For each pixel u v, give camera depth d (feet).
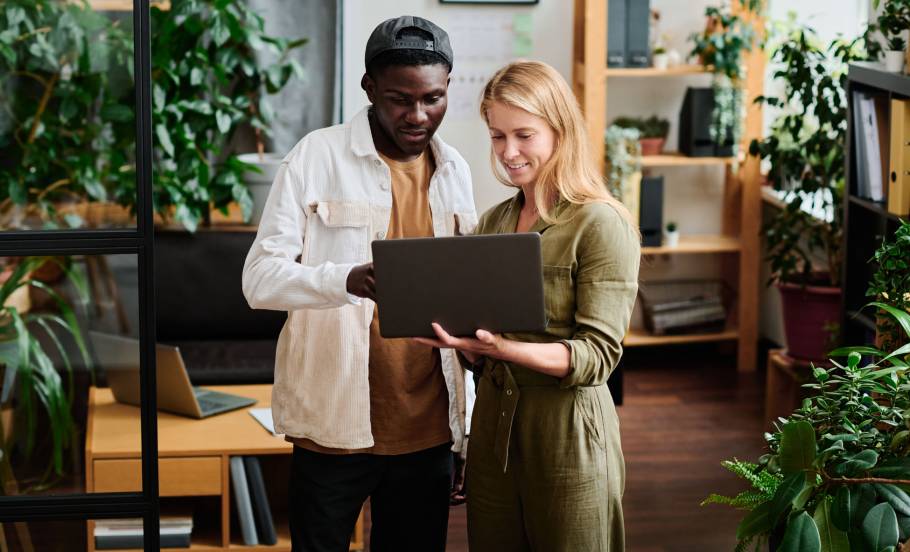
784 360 17.21
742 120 19.63
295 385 9.10
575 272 8.30
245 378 15.40
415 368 9.16
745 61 19.48
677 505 14.65
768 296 21.04
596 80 18.98
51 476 9.02
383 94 8.61
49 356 8.99
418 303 7.89
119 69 11.16
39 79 10.95
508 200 9.00
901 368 8.33
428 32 8.60
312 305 8.52
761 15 19.21
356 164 9.02
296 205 8.97
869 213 13.75
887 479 7.25
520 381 8.46
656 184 19.72
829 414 8.23
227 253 16.85
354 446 8.96
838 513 7.13
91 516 8.91
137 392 8.92
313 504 9.19
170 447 12.12
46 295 9.05
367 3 19.08
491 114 8.35
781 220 17.89
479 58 19.76
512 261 7.82
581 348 8.08
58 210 10.94
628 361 20.92
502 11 19.65
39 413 9.07
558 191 8.41
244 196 17.21
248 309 16.83
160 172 16.87
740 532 7.55
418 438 9.23
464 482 9.79
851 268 13.87
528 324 7.97
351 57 18.78
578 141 8.37
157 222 16.96
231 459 12.23
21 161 10.96
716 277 21.35
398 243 7.79
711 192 21.11
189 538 12.38
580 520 8.45
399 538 9.66
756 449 16.57
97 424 8.98
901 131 12.26
